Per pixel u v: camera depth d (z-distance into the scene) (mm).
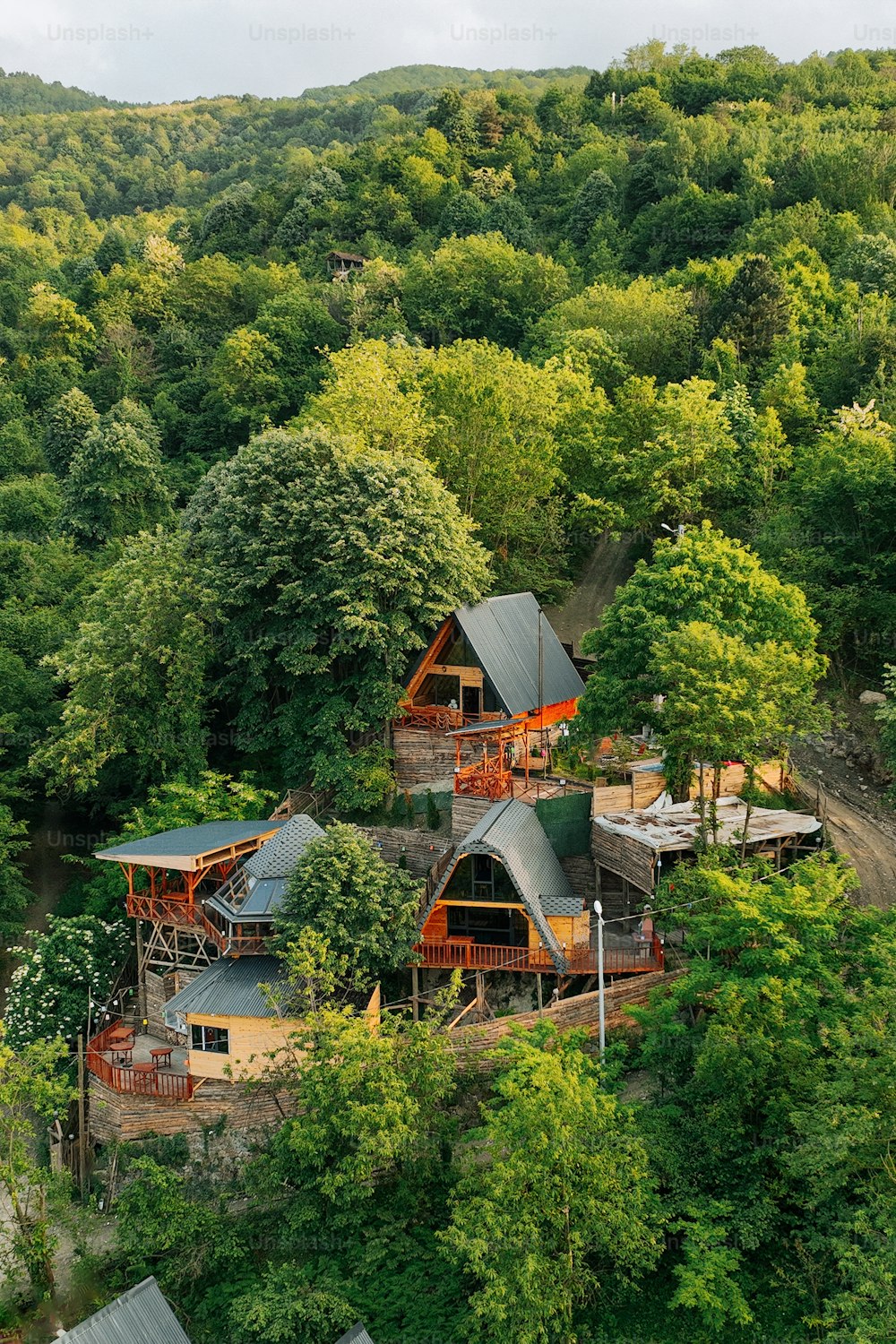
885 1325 26828
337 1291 33781
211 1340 34031
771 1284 31922
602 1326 32344
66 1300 35969
